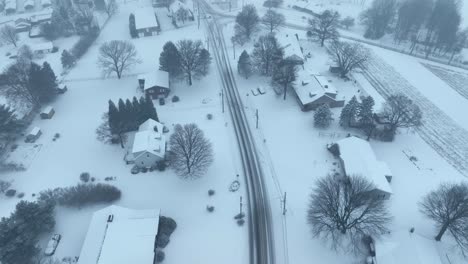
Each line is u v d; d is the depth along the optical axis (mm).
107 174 80125
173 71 110562
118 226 62406
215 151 85688
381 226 61188
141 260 57938
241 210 70125
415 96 109312
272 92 107875
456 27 135125
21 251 58812
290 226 67375
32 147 89062
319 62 125750
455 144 88500
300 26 156875
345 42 132750
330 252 62219
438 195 63844
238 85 112375
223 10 173250
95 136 92000
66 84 115812
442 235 63156
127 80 117000
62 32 152375
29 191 76312
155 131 86438
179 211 71000
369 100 87500
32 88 101750
